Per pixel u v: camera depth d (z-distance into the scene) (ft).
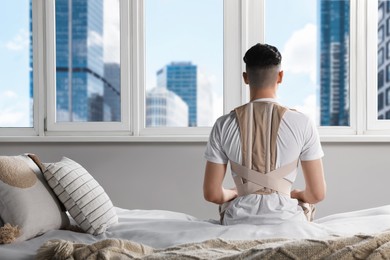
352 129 12.50
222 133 7.23
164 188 12.54
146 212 8.57
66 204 7.27
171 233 6.37
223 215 7.42
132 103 12.70
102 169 12.60
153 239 6.28
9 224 6.53
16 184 6.91
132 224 7.31
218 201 7.46
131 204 12.59
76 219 7.27
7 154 12.64
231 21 12.50
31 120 13.00
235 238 6.20
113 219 7.38
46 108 12.78
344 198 12.34
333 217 7.73
